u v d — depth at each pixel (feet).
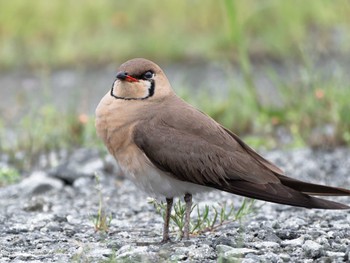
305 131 53.26
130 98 33.55
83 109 59.36
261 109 56.65
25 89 70.38
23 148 51.29
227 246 31.14
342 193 31.81
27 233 34.88
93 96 68.69
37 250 32.17
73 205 40.73
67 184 45.34
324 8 82.64
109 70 76.89
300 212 38.04
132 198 42.06
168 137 32.68
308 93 55.26
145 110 33.22
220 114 57.06
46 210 39.63
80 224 36.47
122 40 81.30
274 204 39.47
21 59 79.15
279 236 33.30
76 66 77.92
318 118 54.08
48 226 35.60
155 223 36.94
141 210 39.58
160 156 32.53
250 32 82.48
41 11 84.89
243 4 83.92
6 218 37.78
